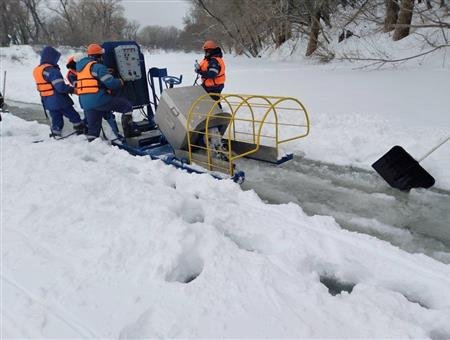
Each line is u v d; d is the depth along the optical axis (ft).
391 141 18.20
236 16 75.20
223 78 21.65
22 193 13.89
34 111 31.50
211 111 14.83
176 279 9.66
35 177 15.29
